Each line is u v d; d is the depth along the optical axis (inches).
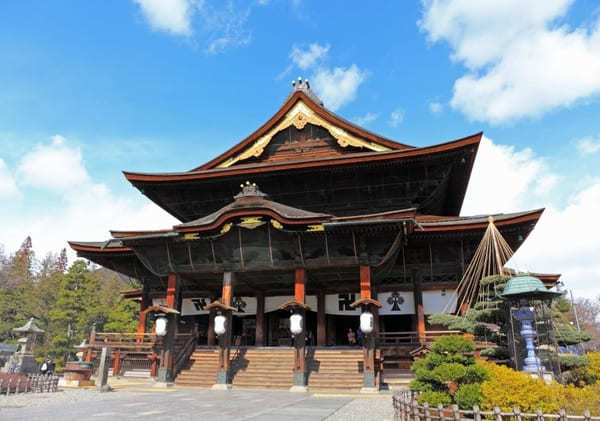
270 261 1070.4
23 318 3139.8
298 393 868.6
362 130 1369.3
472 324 846.5
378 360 960.3
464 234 1158.3
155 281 1471.5
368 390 879.7
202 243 1093.1
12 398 759.1
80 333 2792.8
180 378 1050.1
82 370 1034.1
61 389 946.7
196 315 1601.9
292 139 1483.8
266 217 1033.5
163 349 1044.5
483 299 1005.8
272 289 1378.0
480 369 532.1
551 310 721.0
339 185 1368.1
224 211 1048.2
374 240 1011.9
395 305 1235.2
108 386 918.4
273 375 992.9
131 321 2812.5
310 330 1573.6
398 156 1239.5
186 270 1132.5
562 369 708.7
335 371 975.0
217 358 1099.9
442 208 1685.5
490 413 402.6
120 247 1348.4
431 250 1230.3
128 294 1669.5
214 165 1485.0
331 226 984.9
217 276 1207.6
